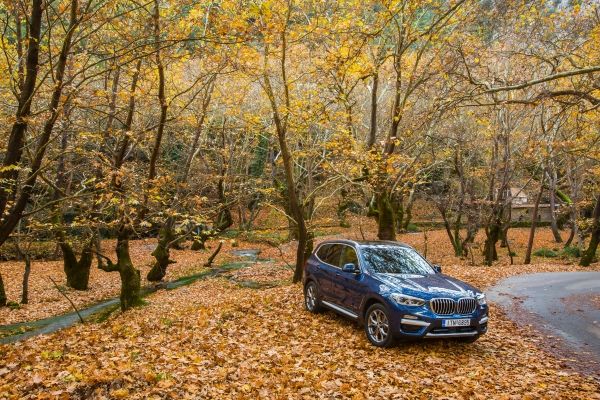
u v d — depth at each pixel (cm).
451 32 1452
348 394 627
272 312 1128
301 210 1736
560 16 1373
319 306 1102
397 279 906
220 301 1409
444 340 927
